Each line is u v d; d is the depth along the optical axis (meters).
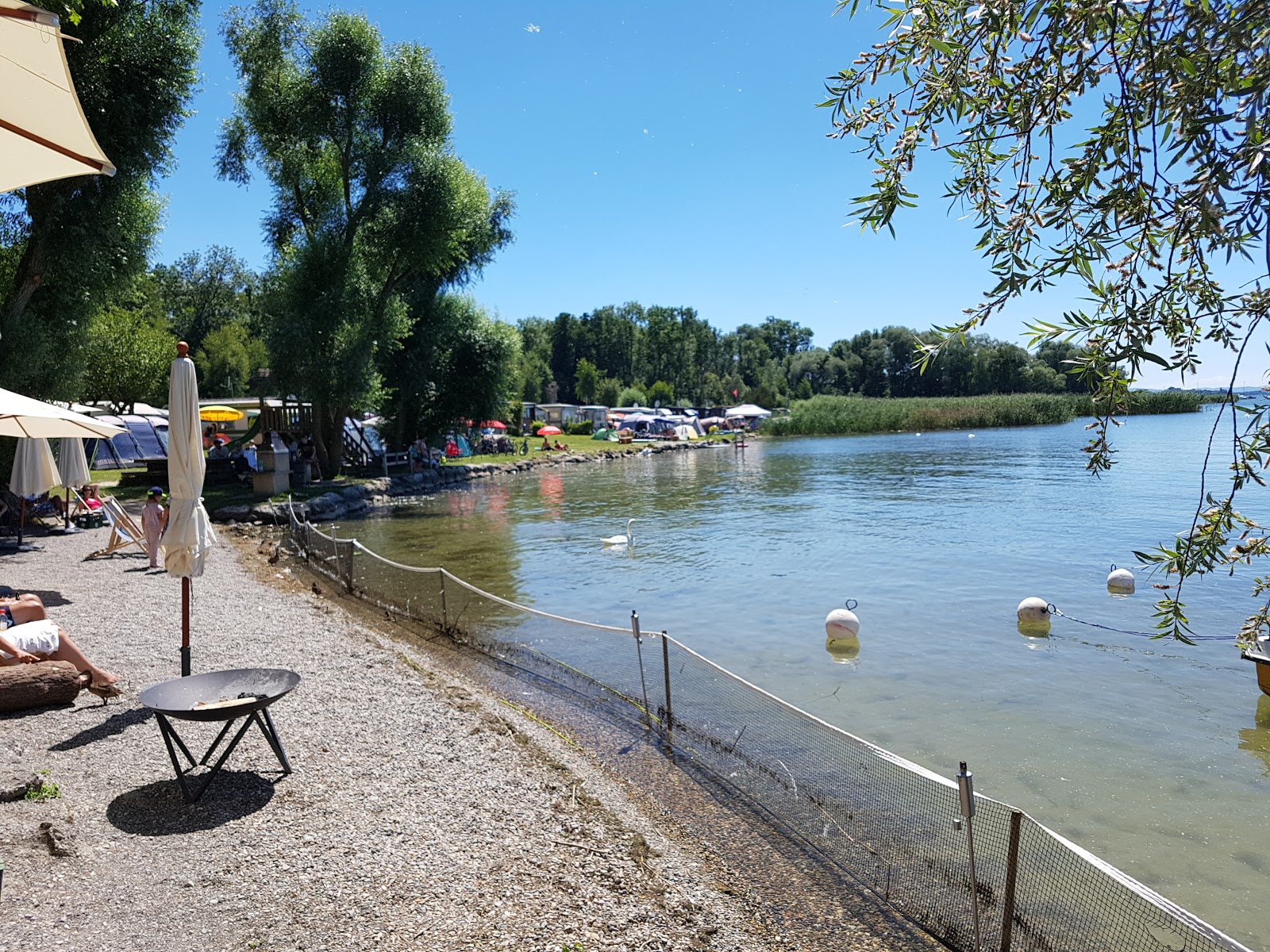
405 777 6.21
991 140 2.78
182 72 19.42
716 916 4.73
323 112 28.98
